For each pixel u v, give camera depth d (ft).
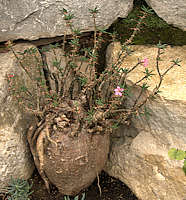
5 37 1.32
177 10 1.28
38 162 1.25
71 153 1.15
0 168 1.24
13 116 1.23
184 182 1.17
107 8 1.32
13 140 1.23
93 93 1.34
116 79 1.24
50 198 1.33
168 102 1.13
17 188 1.23
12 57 1.27
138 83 1.18
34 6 1.25
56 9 1.27
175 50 1.31
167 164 1.20
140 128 1.31
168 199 1.22
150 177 1.27
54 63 1.22
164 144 1.22
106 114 1.16
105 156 1.28
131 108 1.18
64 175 1.21
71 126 1.16
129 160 1.34
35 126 1.26
